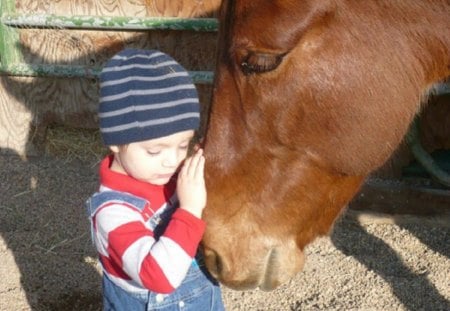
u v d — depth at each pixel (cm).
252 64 219
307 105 227
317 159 235
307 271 371
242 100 228
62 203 436
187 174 213
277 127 229
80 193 447
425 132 428
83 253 386
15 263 376
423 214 418
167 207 224
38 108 496
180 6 459
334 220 255
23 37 484
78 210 428
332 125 230
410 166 425
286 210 239
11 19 469
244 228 237
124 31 472
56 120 498
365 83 229
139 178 217
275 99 225
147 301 227
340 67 225
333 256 386
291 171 235
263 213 237
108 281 234
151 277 205
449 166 412
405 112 240
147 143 210
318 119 229
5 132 502
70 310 342
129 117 207
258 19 214
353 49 225
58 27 472
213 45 467
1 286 358
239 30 217
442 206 416
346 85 227
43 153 500
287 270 243
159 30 468
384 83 231
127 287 227
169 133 209
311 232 250
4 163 486
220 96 231
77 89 489
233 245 236
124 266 211
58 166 481
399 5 230
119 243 212
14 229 409
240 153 233
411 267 376
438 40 237
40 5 475
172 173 218
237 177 234
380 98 232
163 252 205
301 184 238
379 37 228
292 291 356
